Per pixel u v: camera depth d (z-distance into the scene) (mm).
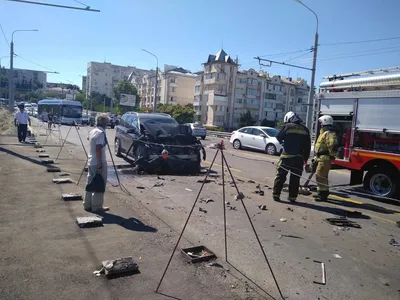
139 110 72438
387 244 5277
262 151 20547
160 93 91750
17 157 11562
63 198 6461
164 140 10633
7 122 27672
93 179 5699
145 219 5656
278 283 3814
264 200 7719
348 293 3697
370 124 8547
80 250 4270
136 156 10836
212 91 70625
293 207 7230
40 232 4789
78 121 42750
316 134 10039
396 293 3752
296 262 4414
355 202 8078
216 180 9844
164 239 4820
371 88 8602
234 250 4664
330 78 9992
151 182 8977
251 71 74125
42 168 9664
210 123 70875
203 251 4500
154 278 3701
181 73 90750
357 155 8820
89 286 3449
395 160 7969
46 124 38781
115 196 7098
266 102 77125
